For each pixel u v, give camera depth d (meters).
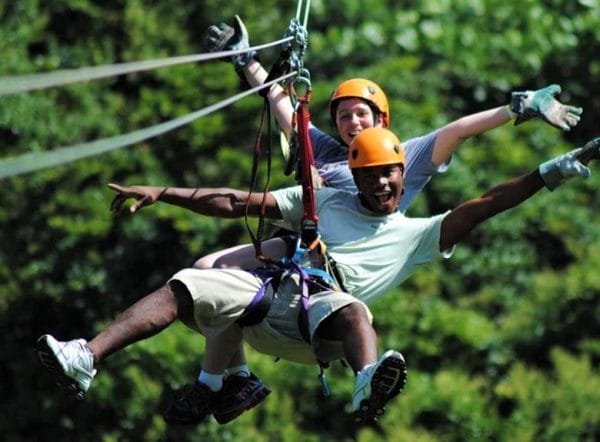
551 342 46.03
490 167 50.38
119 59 51.56
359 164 20.98
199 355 44.06
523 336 46.00
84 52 51.06
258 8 53.03
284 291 20.61
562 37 56.34
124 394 44.12
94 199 47.25
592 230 49.75
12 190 47.06
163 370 44.09
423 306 45.88
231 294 20.27
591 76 56.38
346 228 21.17
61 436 45.56
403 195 22.86
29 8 50.56
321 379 20.61
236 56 25.14
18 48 50.09
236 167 48.25
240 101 48.88
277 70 22.56
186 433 43.97
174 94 49.97
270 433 43.88
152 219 47.28
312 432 44.56
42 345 19.03
